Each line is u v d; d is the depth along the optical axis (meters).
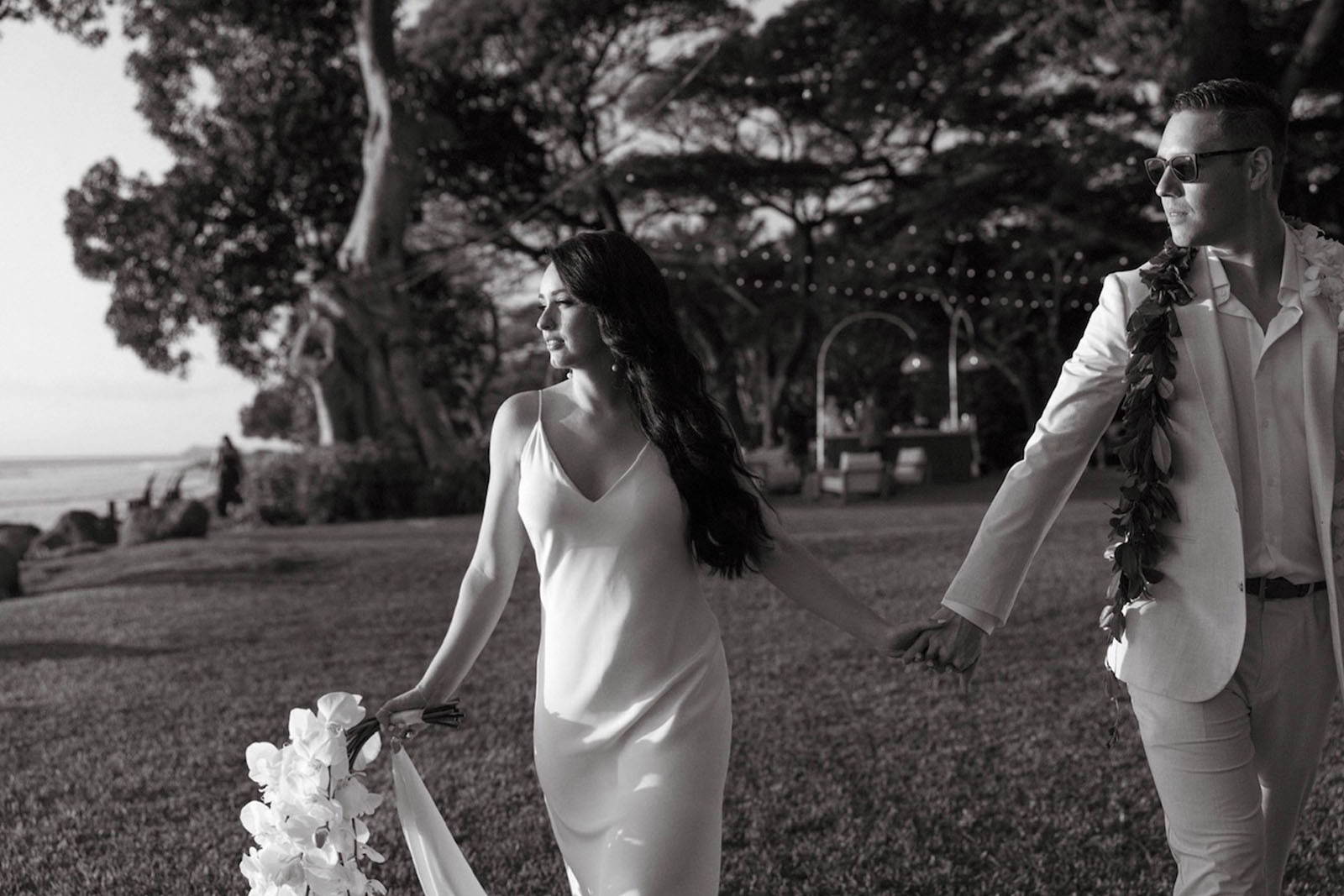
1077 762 6.07
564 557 3.11
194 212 35.75
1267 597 3.02
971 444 30.52
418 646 10.76
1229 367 3.04
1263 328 3.07
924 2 34.75
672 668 3.05
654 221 42.25
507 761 6.43
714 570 3.20
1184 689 2.99
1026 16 23.53
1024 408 38.88
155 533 23.44
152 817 5.65
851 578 13.53
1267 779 3.17
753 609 11.88
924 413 41.16
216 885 4.61
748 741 6.73
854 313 42.03
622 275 3.11
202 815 5.62
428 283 39.44
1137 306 3.16
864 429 30.00
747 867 4.73
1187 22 18.02
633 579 3.06
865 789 5.75
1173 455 3.06
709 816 2.97
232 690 8.83
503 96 38.16
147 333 37.34
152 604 14.04
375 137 28.80
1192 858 3.03
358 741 3.14
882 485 24.59
